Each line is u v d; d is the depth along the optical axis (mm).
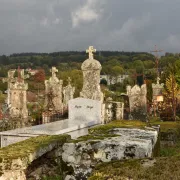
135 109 29641
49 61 119000
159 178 4668
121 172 4930
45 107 25500
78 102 15031
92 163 6828
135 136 8055
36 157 6602
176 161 5527
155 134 8781
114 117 18250
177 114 32656
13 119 22531
